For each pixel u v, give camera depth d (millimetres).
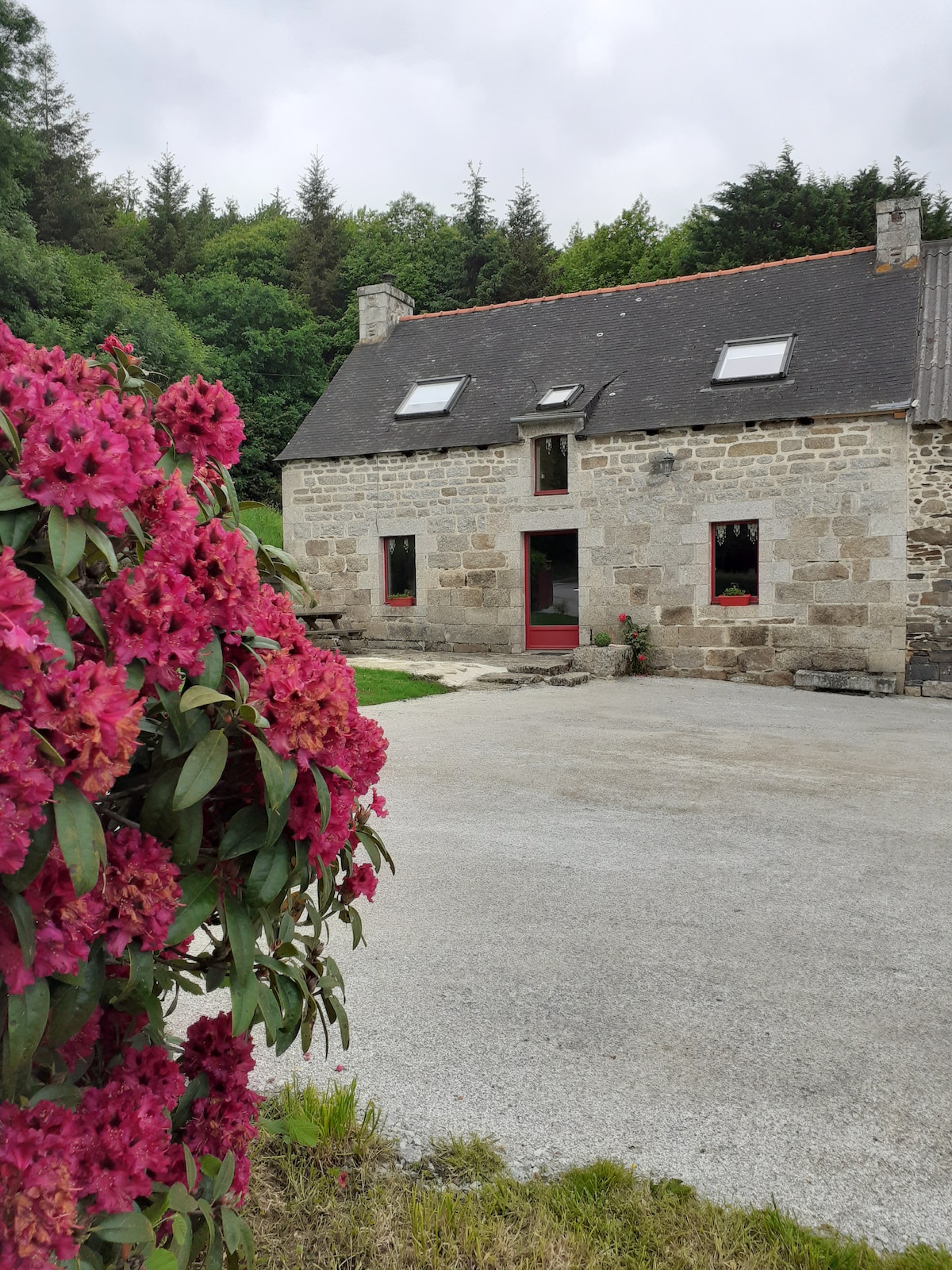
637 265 36062
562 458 14023
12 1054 1167
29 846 1140
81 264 28953
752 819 5730
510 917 4109
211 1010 3236
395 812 5836
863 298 13508
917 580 11773
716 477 12812
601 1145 2467
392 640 15180
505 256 35500
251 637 1575
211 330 28734
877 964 3637
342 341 31438
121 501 1337
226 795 1604
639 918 4098
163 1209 1455
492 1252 2021
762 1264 1998
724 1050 2965
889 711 10367
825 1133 2520
